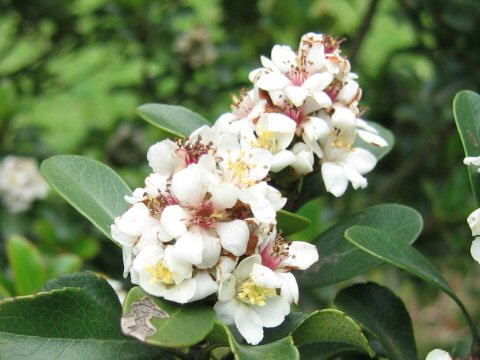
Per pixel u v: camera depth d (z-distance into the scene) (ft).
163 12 1.60
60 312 0.57
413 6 1.49
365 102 1.54
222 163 0.56
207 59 1.59
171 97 1.63
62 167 0.66
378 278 1.65
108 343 0.57
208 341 0.57
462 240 1.36
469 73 1.42
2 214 1.53
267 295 0.55
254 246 0.54
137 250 0.55
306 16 1.52
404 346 0.71
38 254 0.90
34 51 1.80
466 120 0.68
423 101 1.49
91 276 0.61
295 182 0.67
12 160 1.54
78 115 2.84
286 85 0.64
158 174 0.56
